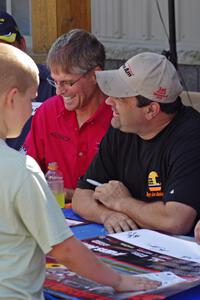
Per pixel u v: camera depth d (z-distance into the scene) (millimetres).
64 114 3621
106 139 3170
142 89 2834
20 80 1945
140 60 2857
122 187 2971
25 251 1899
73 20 4926
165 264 2246
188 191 2748
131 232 2641
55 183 3262
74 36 3453
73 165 3598
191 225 2746
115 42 6430
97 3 6473
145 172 2969
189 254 2373
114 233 2727
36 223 1884
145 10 6188
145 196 2969
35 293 1914
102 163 3168
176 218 2721
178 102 2943
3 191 1863
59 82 3473
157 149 2928
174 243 2502
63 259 1936
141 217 2807
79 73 3432
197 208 2752
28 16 6336
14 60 1943
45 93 4195
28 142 3736
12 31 4102
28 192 1865
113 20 6406
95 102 3551
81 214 3053
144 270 2180
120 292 2004
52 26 4938
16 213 1884
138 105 2859
